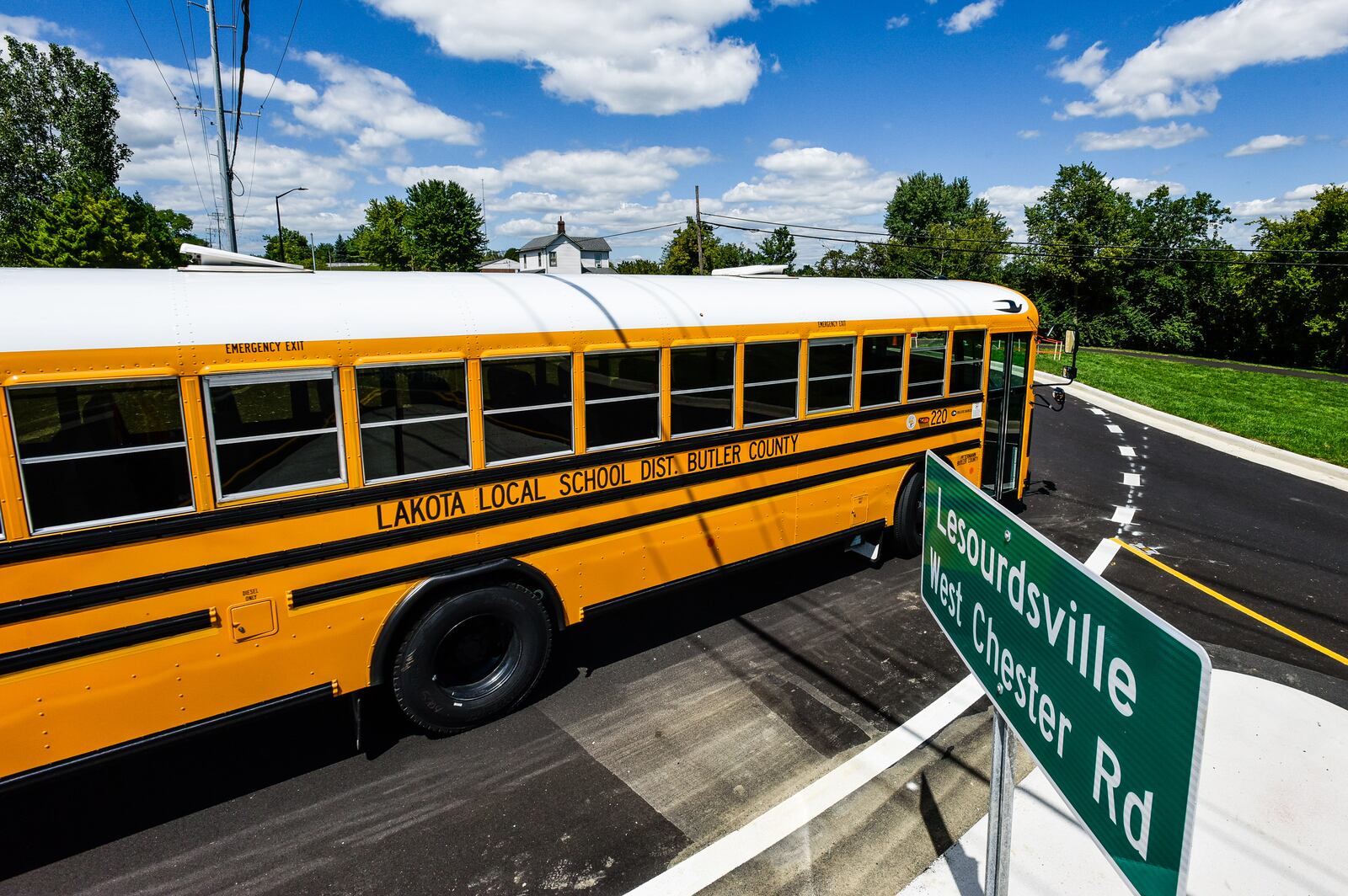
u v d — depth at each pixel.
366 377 3.99
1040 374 22.41
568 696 4.94
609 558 5.05
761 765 4.20
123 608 3.46
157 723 3.61
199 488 3.59
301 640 3.96
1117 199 44.50
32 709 3.30
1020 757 4.27
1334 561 7.33
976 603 2.27
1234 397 18.77
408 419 4.15
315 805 3.92
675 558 5.40
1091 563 7.23
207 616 3.67
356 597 4.09
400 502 4.16
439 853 3.57
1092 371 23.67
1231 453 12.27
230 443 3.66
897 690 4.98
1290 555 7.47
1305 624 5.96
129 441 3.43
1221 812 3.75
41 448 3.23
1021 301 7.82
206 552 3.64
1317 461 11.27
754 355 5.62
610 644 5.64
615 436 4.97
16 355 3.15
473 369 4.32
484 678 4.65
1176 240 45.28
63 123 36.25
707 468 5.47
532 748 4.39
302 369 3.80
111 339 3.36
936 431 7.12
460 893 3.34
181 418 3.54
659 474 5.22
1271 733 4.43
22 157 35.72
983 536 2.18
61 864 3.51
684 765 4.21
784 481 5.97
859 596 6.46
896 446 6.79
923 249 47.22
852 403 6.34
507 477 4.52
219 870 3.47
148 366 3.44
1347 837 3.59
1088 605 1.59
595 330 4.77
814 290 6.18
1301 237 40.06
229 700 3.79
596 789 4.02
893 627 5.88
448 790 4.03
